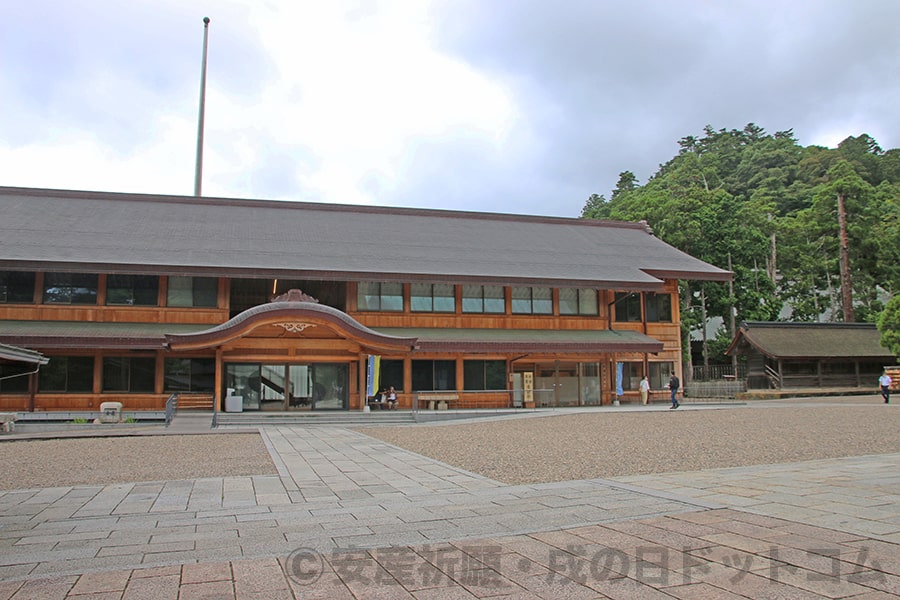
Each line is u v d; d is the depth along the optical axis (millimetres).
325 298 35969
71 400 28672
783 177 85312
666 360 37531
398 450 16516
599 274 34625
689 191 56969
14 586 5719
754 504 8812
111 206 36750
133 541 7340
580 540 7156
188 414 27266
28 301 29406
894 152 93750
